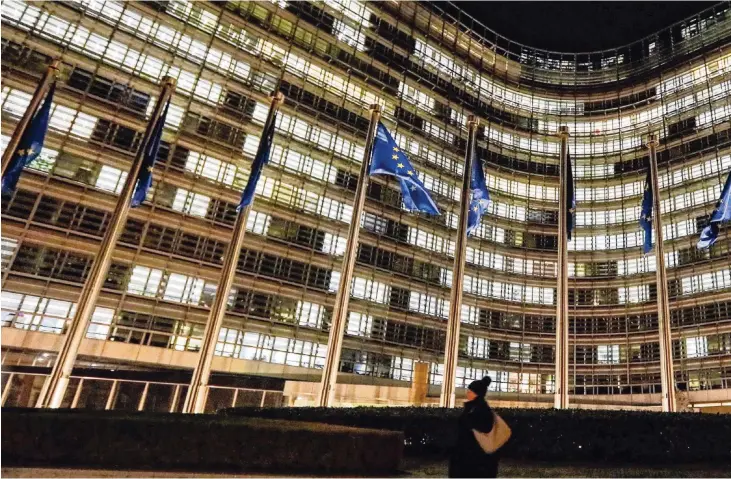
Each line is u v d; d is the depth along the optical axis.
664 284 22.61
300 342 38.47
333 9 48.88
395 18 53.75
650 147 25.33
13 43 31.89
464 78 57.44
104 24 35.28
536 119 61.75
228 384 27.31
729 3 56.06
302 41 45.84
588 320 52.16
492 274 52.53
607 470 11.83
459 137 54.94
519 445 13.23
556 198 57.53
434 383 44.59
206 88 39.22
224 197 37.94
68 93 32.97
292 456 10.43
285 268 39.53
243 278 37.28
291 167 41.75
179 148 37.12
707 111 51.91
